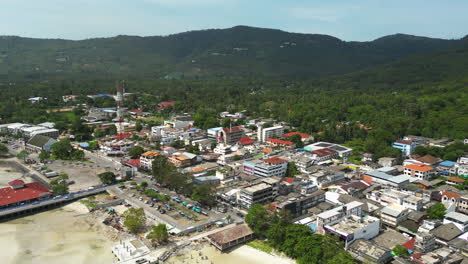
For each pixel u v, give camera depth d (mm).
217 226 173125
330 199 195625
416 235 144250
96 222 179500
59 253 149625
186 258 146000
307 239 142750
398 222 166500
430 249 142500
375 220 158000
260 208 164125
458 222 157000
